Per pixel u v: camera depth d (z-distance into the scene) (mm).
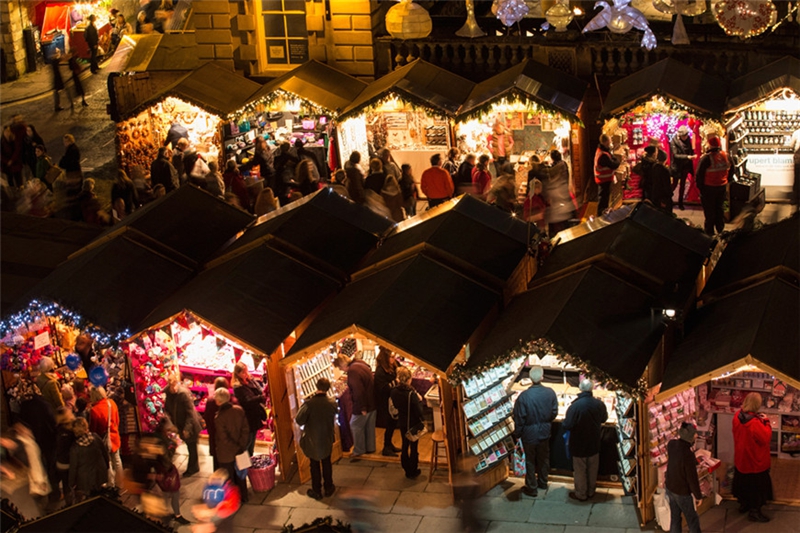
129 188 23047
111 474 16562
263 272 17562
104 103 30609
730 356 14445
